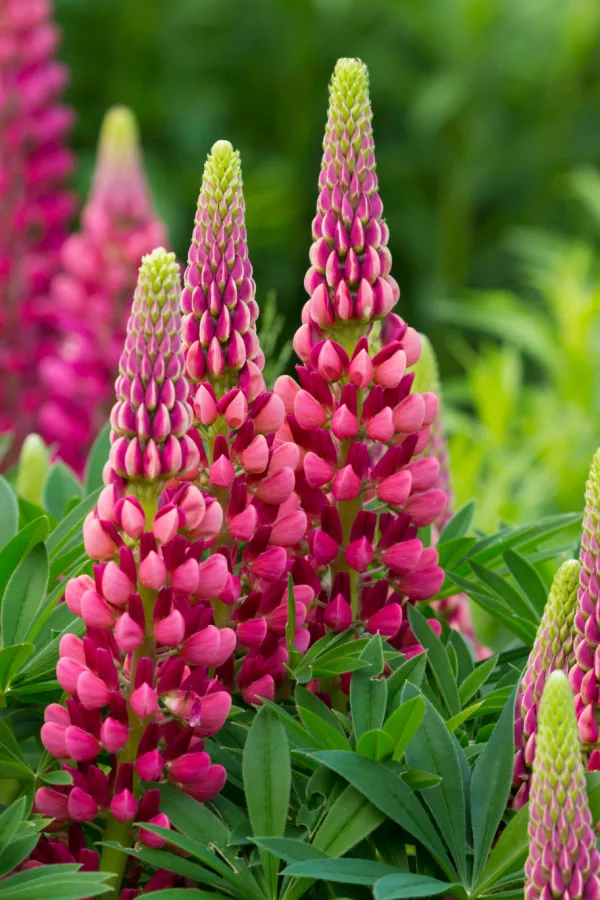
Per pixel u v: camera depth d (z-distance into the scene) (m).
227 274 1.45
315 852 1.38
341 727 1.45
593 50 5.01
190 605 1.44
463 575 1.57
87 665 1.40
